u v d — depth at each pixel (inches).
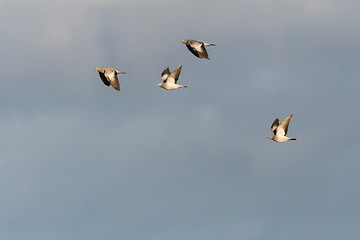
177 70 1800.0
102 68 1593.3
